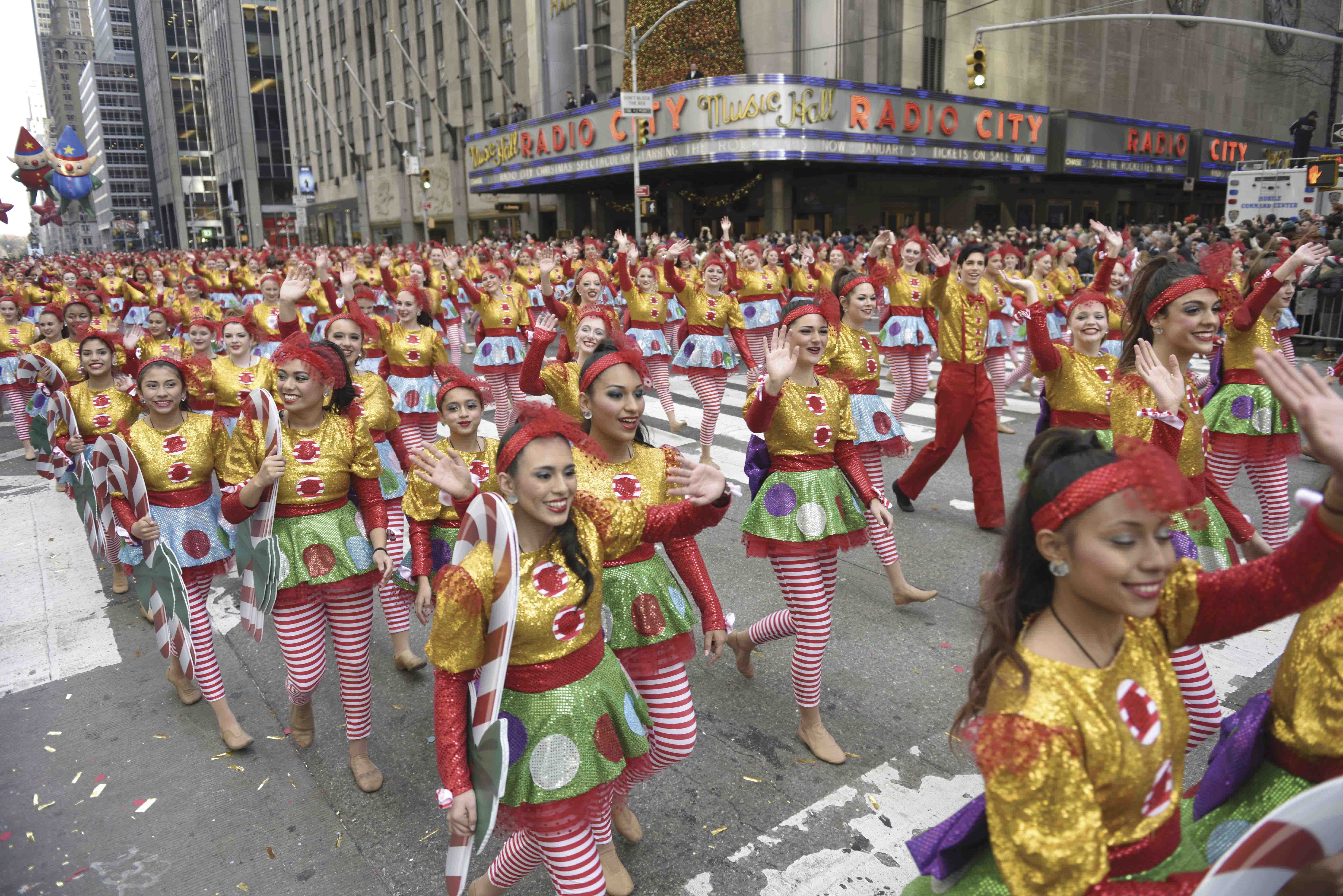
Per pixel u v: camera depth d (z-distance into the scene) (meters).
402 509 5.76
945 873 1.87
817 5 30.16
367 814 3.71
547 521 2.35
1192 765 3.64
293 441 3.83
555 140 34.75
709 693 4.53
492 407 11.97
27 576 6.68
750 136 27.92
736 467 8.63
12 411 10.37
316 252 8.75
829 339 5.53
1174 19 14.69
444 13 48.78
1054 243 12.25
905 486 6.98
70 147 89.19
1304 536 1.79
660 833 3.46
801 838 3.39
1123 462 1.57
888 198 34.69
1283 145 47.62
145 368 4.28
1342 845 1.50
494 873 2.86
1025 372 10.17
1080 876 1.53
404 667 4.95
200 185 110.06
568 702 2.46
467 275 16.64
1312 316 13.34
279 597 3.80
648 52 33.09
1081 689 1.62
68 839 3.63
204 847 3.55
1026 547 1.72
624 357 3.21
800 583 3.88
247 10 86.50
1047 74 37.47
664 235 35.41
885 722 4.18
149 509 4.25
